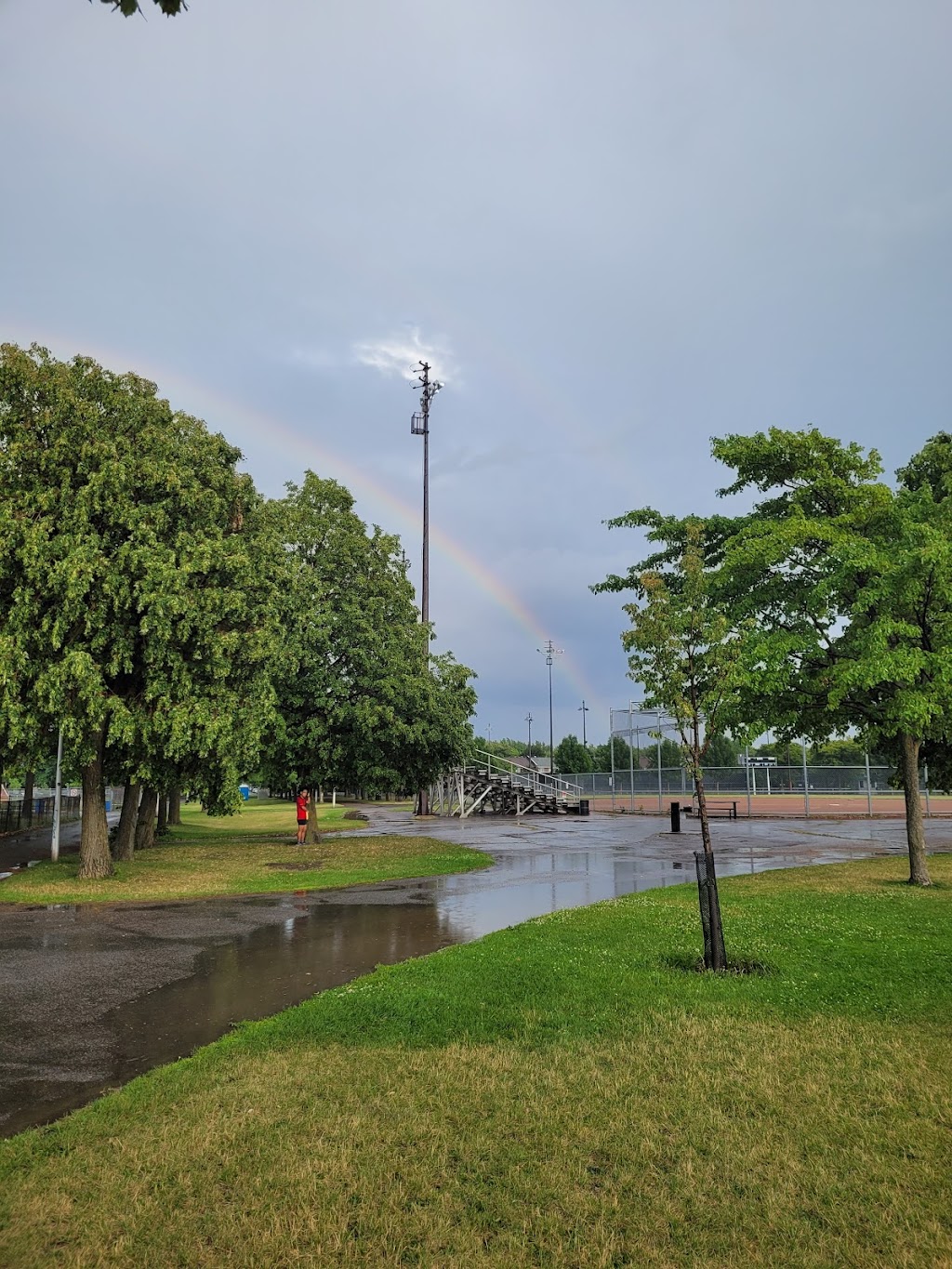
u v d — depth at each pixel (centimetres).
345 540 2550
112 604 1596
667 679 948
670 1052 613
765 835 2811
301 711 2461
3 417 1638
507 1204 406
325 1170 440
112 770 2075
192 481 1814
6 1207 407
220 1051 632
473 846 2477
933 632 1459
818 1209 402
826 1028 668
